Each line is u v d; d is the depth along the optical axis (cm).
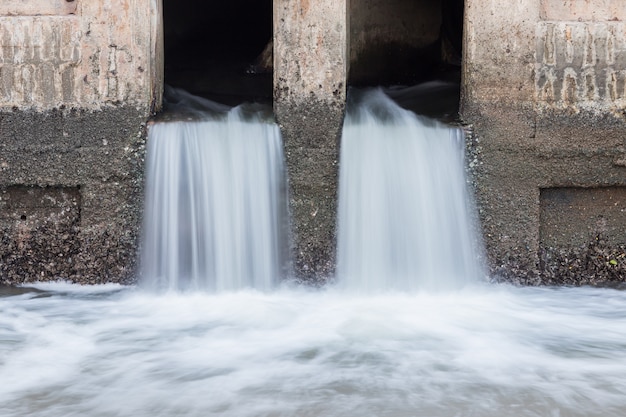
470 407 561
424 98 911
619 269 806
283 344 666
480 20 777
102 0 762
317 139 782
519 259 793
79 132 773
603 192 802
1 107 771
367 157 781
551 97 781
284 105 782
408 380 600
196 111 820
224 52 1041
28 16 765
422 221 782
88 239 780
